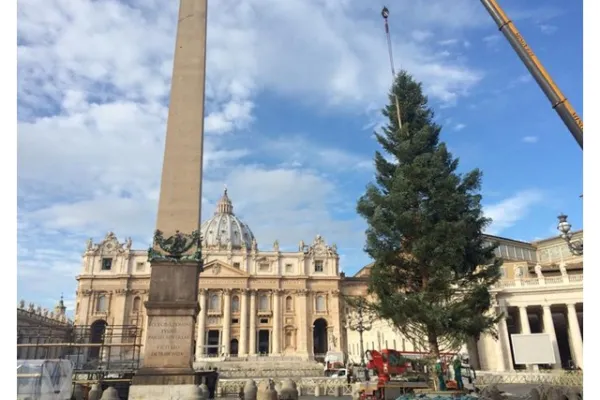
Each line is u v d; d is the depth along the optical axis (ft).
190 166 65.77
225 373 232.73
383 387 76.64
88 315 372.17
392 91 87.30
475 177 77.46
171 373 56.80
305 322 391.65
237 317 388.16
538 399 59.98
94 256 387.34
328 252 417.08
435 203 73.00
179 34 71.97
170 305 59.72
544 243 258.37
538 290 167.94
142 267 389.80
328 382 129.39
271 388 61.93
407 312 69.72
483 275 75.31
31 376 60.39
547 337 89.86
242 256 409.08
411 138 81.20
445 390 66.08
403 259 75.92
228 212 567.59
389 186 79.71
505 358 160.76
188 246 62.28
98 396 66.13
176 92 68.90
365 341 265.13
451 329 69.00
